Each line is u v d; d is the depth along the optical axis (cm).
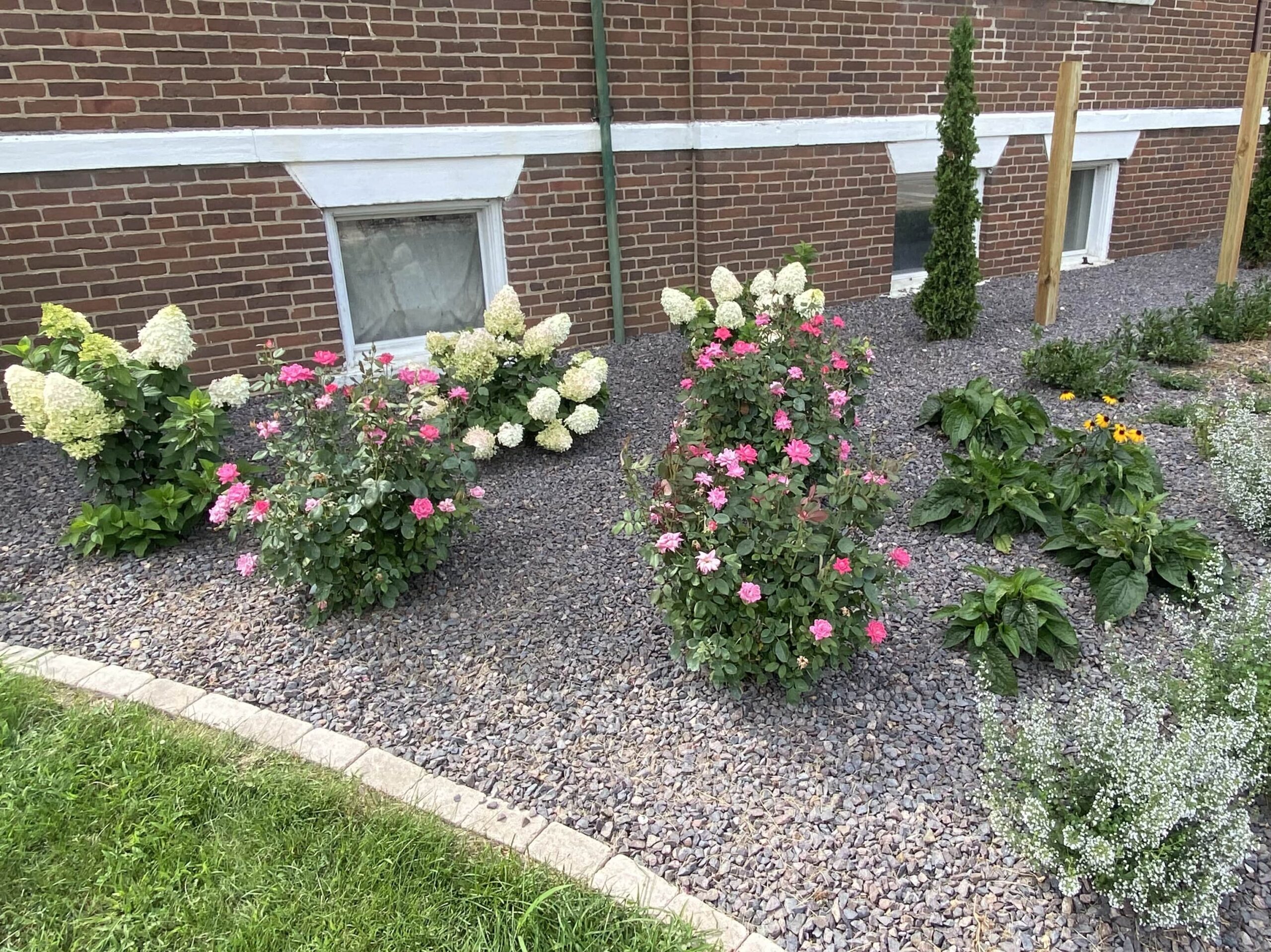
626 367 567
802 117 633
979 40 698
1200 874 193
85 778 230
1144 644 285
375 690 276
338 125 490
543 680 278
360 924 189
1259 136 911
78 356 366
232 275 484
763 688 270
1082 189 838
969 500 356
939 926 194
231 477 294
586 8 543
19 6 407
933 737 249
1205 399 483
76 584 340
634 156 587
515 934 185
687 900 198
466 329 558
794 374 357
